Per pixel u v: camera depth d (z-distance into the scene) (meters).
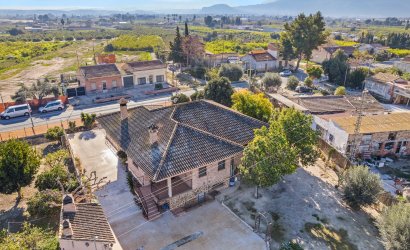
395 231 22.59
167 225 26.27
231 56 99.06
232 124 33.34
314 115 45.91
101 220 22.48
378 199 28.92
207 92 51.56
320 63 102.25
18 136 42.81
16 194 30.50
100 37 178.25
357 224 26.97
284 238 25.12
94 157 37.12
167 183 27.44
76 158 35.88
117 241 24.50
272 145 27.39
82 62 99.81
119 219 26.81
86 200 27.14
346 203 29.17
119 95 62.75
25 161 27.84
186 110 33.41
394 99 64.44
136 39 142.50
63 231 20.34
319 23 87.06
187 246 24.08
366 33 154.62
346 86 74.75
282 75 85.62
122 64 74.75
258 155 27.31
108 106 57.09
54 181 28.42
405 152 40.44
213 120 33.16
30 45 133.25
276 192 31.16
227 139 31.19
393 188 33.12
